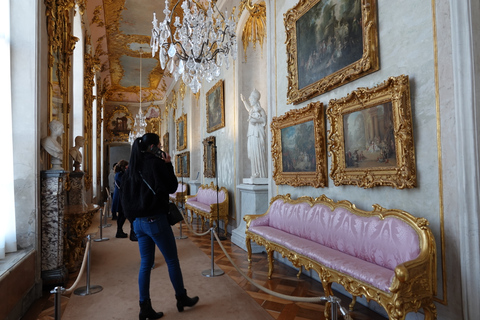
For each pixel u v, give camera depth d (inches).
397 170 132.1
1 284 117.3
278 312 141.9
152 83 814.5
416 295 103.3
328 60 180.4
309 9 197.6
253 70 328.8
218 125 380.2
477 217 104.2
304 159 203.2
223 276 192.5
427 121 123.8
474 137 105.0
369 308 149.0
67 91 257.4
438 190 119.0
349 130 163.8
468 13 107.3
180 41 213.5
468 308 105.0
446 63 115.4
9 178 155.8
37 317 141.2
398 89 130.3
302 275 195.2
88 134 425.4
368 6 148.3
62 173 179.8
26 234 164.1
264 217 214.7
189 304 144.3
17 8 167.5
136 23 479.5
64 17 246.8
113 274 200.4
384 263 123.5
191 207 388.2
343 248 146.5
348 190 168.2
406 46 133.3
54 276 174.9
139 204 129.0
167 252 137.7
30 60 168.4
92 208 229.9
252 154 275.7
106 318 138.2
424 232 111.9
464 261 106.7
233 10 335.0
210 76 221.8
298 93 207.0
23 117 166.7
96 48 550.0
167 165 136.8
